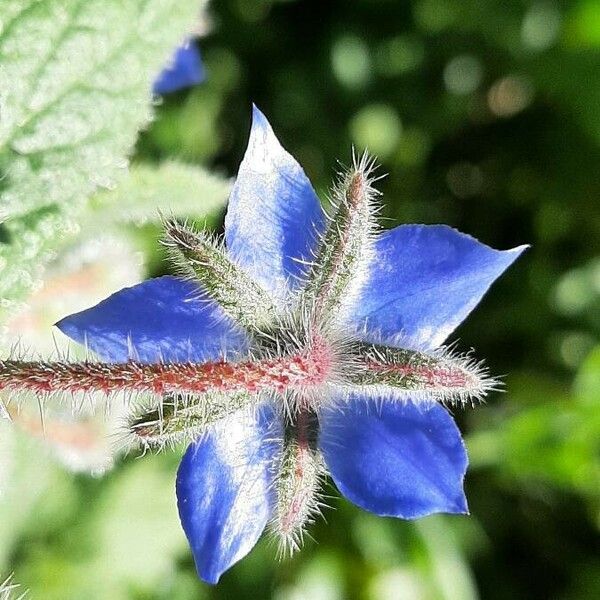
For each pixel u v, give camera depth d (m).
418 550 0.17
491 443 0.17
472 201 0.19
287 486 0.09
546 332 0.18
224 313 0.09
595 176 0.18
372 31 0.19
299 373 0.09
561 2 0.18
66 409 0.11
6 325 0.10
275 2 0.18
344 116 0.18
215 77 0.18
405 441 0.09
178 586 0.15
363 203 0.09
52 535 0.14
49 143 0.10
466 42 0.18
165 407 0.09
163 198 0.11
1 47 0.10
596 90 0.18
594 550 0.17
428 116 0.19
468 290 0.09
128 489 0.15
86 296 0.11
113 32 0.10
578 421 0.16
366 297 0.09
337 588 0.17
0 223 0.10
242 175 0.09
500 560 0.18
